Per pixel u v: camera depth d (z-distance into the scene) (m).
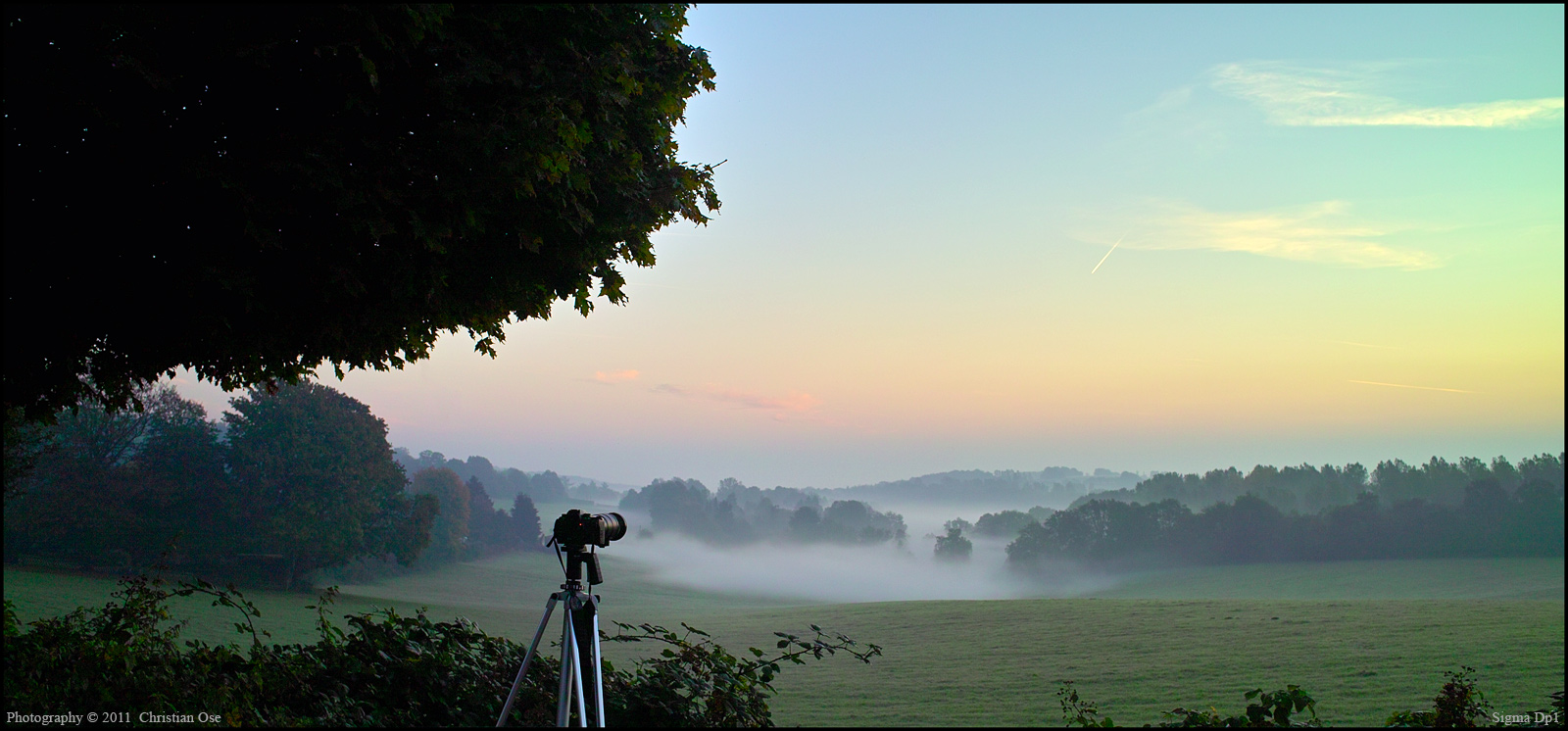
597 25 6.07
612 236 7.00
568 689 4.38
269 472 73.06
